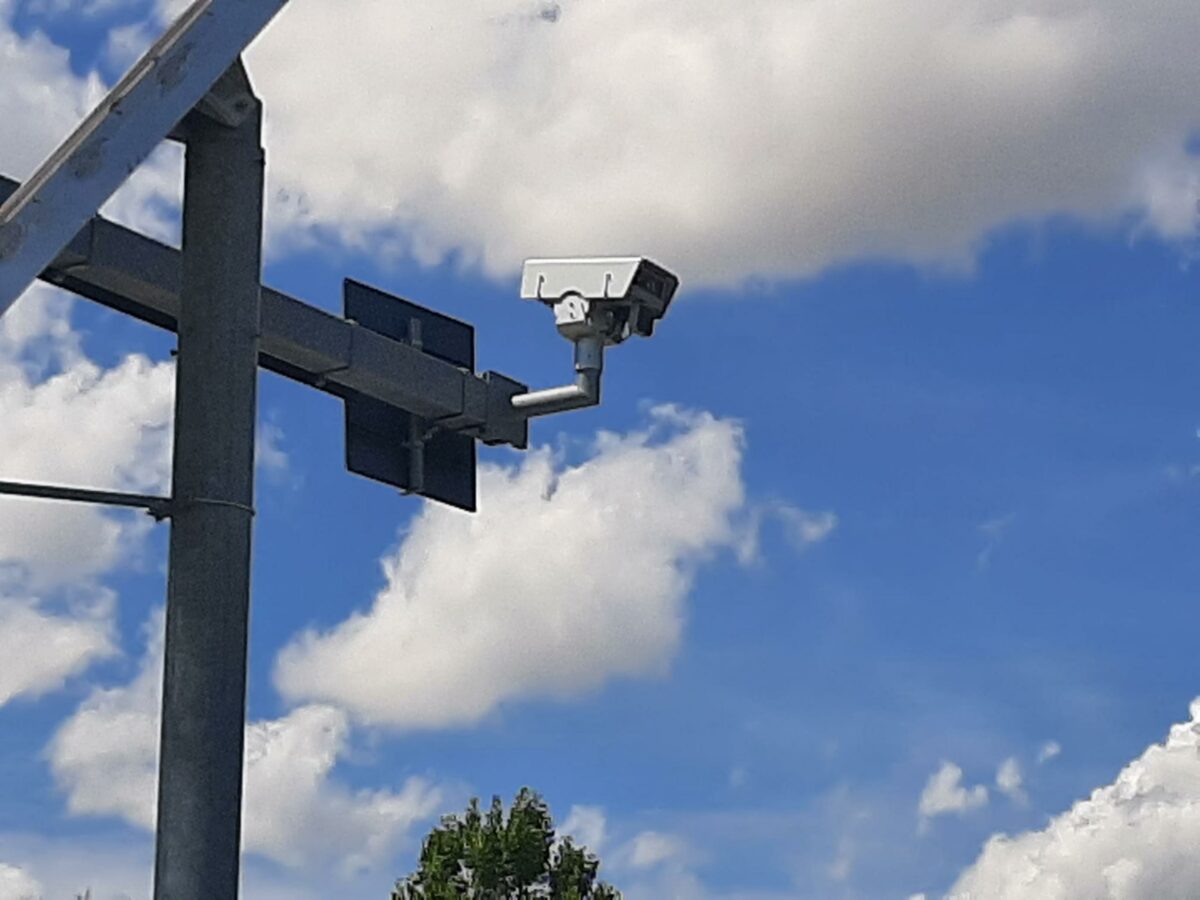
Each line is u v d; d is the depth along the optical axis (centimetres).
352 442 1127
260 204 962
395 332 1124
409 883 3344
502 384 1162
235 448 932
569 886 3325
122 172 786
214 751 905
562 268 1111
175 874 895
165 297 978
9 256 755
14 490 882
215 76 818
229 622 917
